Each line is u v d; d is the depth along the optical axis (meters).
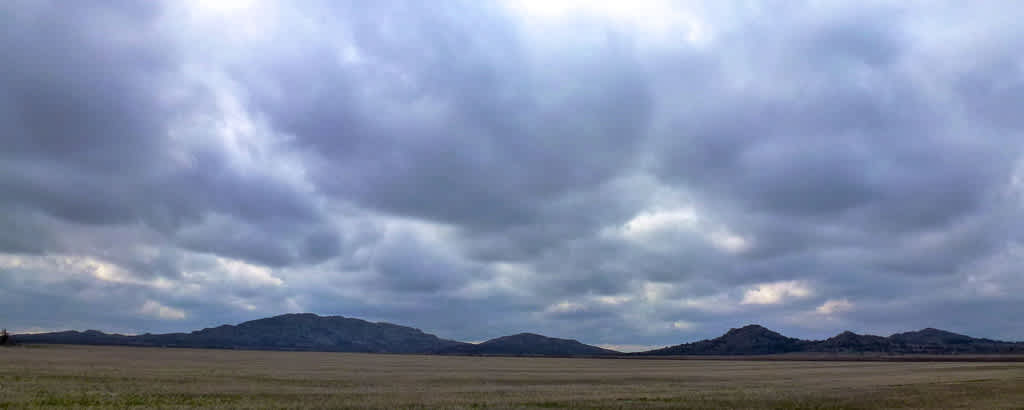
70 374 57.34
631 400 47.75
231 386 51.41
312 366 103.75
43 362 81.81
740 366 156.38
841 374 101.62
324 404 39.38
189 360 117.62
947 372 107.38
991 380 78.31
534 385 65.69
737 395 53.28
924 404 47.16
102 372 63.06
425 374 84.19
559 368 129.25
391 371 92.38
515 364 156.12
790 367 146.50
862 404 47.00
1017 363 177.50
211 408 36.19
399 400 43.38
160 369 74.75
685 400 48.44
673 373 105.00
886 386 66.38
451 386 60.91
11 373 55.34
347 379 67.00
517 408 40.62
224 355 173.62
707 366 156.62
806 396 52.97
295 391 48.88
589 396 50.59
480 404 42.38
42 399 37.41
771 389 61.50
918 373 104.44
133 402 38.22
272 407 37.16
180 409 35.53
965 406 45.72
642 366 153.12
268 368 89.44
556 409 41.28
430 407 39.59
